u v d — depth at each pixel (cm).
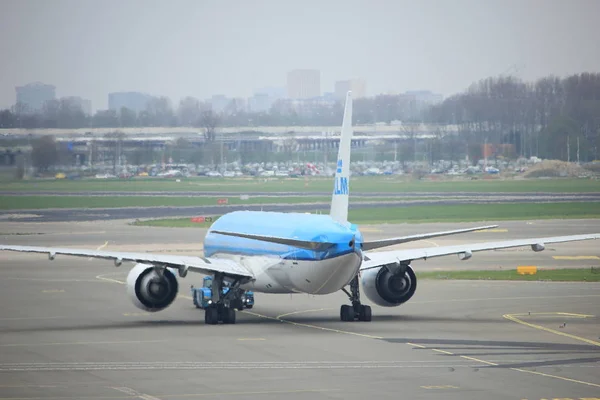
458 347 15500
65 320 19275
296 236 17888
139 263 18838
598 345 15738
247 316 19838
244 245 19538
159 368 13612
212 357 14525
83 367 13700
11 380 12719
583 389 12150
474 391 12025
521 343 15925
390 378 12850
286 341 16150
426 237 18125
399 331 17388
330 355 14700
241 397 11650
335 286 17550
